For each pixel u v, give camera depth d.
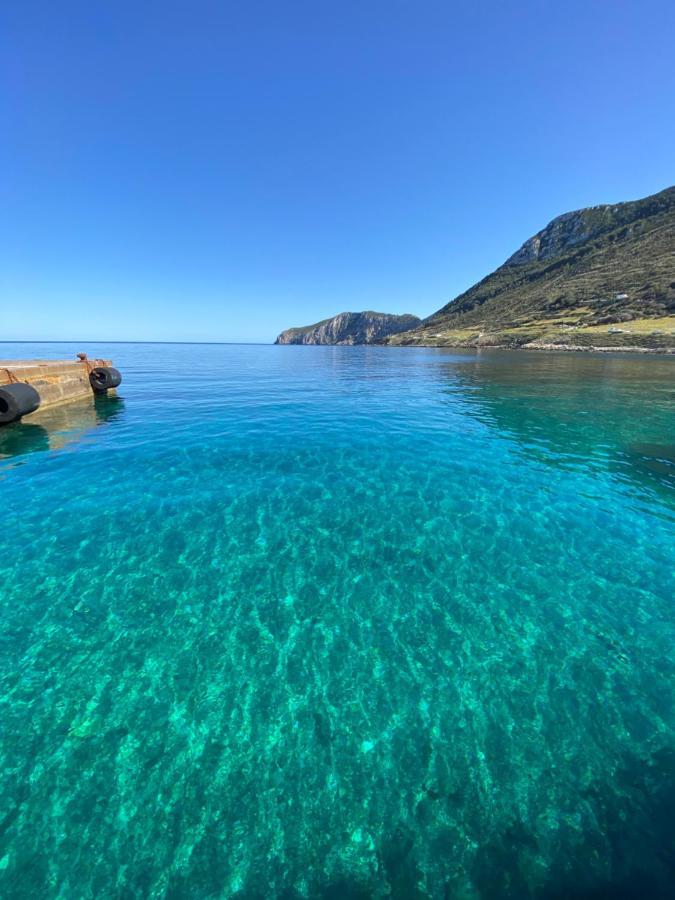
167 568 7.24
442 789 3.86
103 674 5.08
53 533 8.30
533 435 15.77
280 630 5.87
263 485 10.80
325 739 4.34
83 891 3.14
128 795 3.79
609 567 7.39
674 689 4.96
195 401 23.11
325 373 41.47
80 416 18.62
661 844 3.38
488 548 7.97
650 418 18.72
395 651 5.52
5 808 3.67
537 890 3.12
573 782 3.91
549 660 5.37
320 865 3.31
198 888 3.16
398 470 11.96
